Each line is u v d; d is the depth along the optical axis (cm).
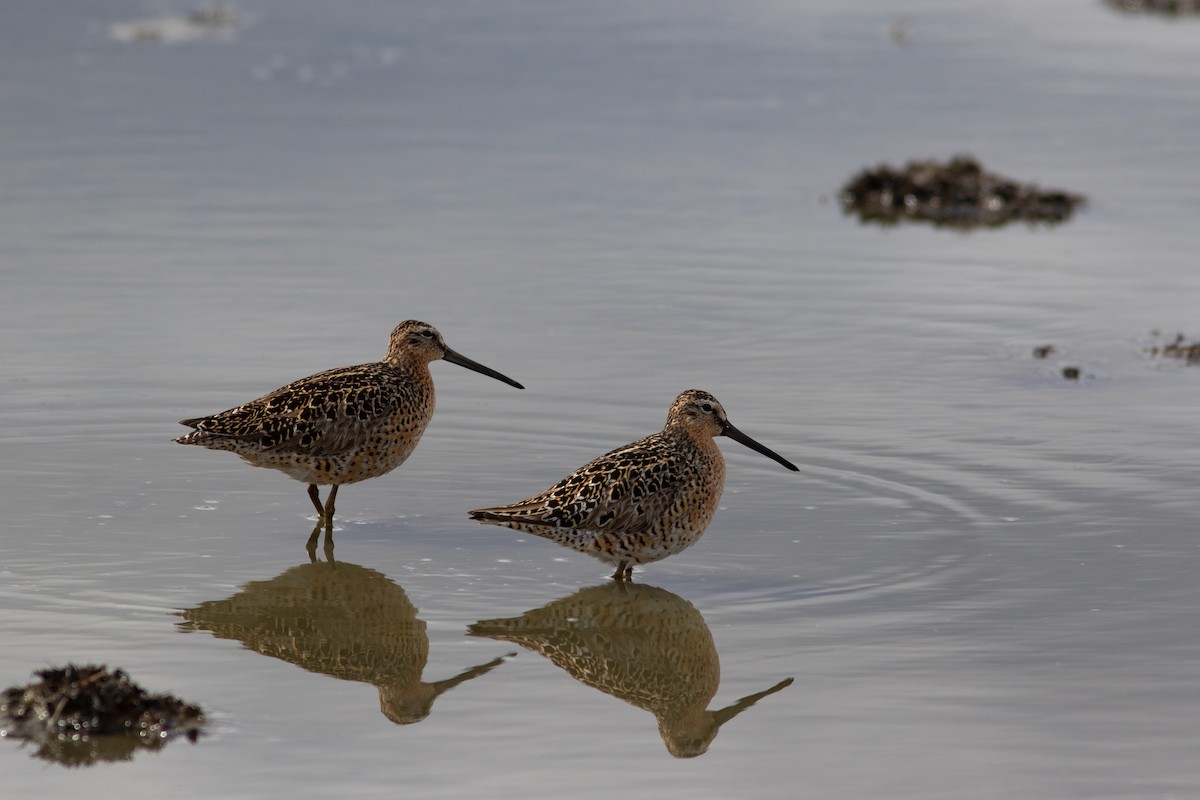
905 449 1512
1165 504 1372
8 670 1073
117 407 1614
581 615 1205
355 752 982
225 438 1354
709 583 1249
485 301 1948
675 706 1050
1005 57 3266
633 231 2239
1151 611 1169
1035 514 1359
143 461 1496
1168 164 2581
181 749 980
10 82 2942
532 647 1149
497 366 1741
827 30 3484
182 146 2597
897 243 2239
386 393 1391
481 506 1417
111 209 2281
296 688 1074
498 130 2723
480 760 974
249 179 2438
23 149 2553
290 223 2239
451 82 3025
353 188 2405
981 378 1711
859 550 1297
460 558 1312
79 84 2947
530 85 3014
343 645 1145
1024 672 1080
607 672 1107
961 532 1325
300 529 1368
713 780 949
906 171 2488
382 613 1203
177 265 2061
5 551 1284
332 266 2069
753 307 1945
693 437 1296
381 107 2850
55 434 1547
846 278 2070
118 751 977
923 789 935
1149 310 1945
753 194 2433
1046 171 2555
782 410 1617
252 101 2872
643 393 1664
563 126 2756
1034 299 1989
